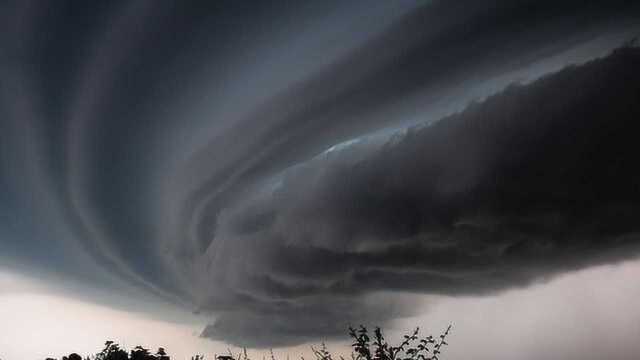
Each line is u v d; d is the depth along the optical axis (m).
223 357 10.29
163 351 12.28
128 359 11.48
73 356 12.11
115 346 11.65
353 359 8.34
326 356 8.94
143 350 11.66
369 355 8.01
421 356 8.07
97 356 11.66
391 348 8.02
